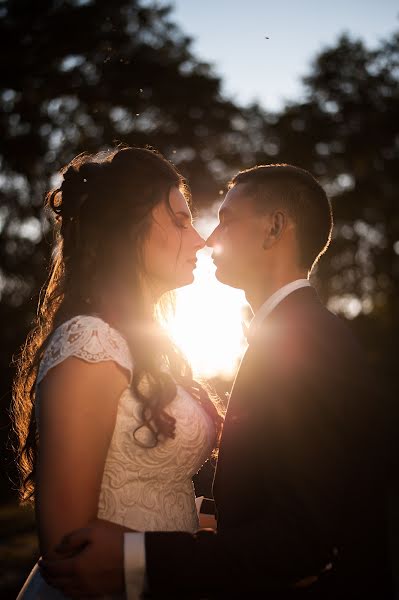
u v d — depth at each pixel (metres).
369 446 2.16
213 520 2.80
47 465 2.10
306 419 2.16
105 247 2.51
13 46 26.92
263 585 2.08
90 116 26.45
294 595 2.18
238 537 2.10
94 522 2.13
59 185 2.75
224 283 2.69
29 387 2.61
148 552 2.07
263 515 2.17
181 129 28.75
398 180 36.56
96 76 26.97
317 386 2.19
